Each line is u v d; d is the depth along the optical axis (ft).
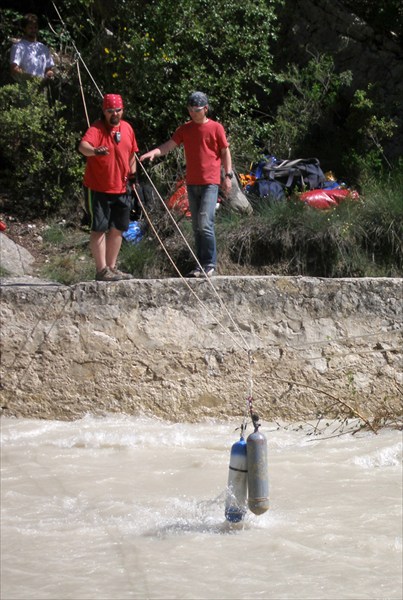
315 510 23.22
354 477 26.63
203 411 32.53
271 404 32.60
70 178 48.29
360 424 32.22
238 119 49.24
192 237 42.75
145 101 48.01
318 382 32.65
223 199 44.68
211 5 48.80
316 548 20.11
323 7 54.03
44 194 47.88
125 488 25.40
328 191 45.29
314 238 42.50
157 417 32.60
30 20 49.24
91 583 17.67
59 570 18.40
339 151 50.93
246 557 19.39
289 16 54.49
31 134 47.14
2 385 32.94
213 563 18.99
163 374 32.63
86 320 32.76
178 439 30.53
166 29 47.75
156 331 32.63
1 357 32.89
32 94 47.55
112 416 32.60
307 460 28.48
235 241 42.96
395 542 20.47
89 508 23.31
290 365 32.63
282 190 45.96
